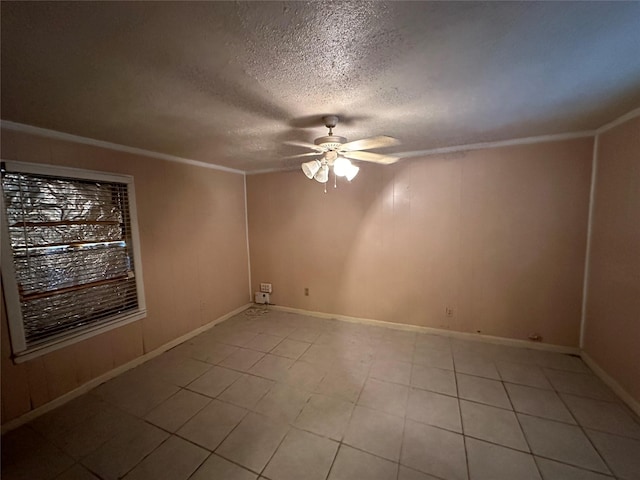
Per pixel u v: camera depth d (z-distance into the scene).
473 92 1.60
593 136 2.45
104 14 0.92
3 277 1.85
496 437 1.77
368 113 1.89
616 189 2.17
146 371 2.58
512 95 1.65
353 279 3.60
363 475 1.53
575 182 2.55
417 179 3.14
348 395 2.20
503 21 1.00
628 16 0.98
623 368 2.07
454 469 1.56
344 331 3.37
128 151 2.59
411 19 0.98
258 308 4.21
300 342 3.11
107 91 1.49
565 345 2.73
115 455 1.69
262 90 1.52
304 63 1.26
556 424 1.86
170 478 1.54
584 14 0.97
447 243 3.07
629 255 2.02
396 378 2.41
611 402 2.06
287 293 4.05
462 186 2.95
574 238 2.60
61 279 2.16
